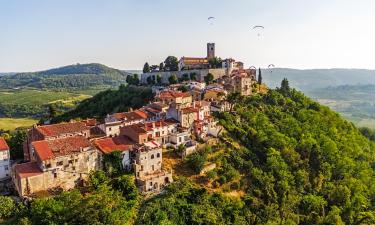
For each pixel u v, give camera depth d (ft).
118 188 322.14
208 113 553.23
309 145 521.65
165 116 513.04
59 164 324.60
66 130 407.23
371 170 538.47
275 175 439.63
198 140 456.45
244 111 583.58
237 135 501.15
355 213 442.09
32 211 273.13
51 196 303.07
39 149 329.52
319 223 402.52
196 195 348.59
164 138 432.66
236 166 431.02
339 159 522.88
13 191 329.11
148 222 292.40
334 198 454.40
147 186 341.41
